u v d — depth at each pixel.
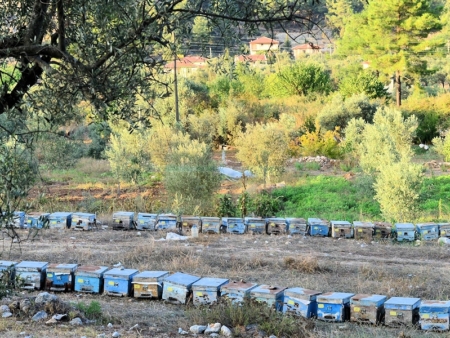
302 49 99.00
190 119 43.91
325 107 48.56
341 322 11.69
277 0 6.52
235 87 58.31
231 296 12.03
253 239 19.48
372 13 60.19
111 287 13.29
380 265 16.22
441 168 33.72
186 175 23.89
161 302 12.84
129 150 30.47
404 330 11.13
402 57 58.81
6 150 6.98
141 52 6.60
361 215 23.52
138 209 24.67
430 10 60.75
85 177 31.97
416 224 20.19
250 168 30.77
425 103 51.03
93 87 6.56
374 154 28.55
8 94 7.00
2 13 6.98
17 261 15.80
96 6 6.45
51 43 7.07
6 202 6.77
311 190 28.27
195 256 16.66
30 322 10.69
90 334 9.99
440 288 14.00
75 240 18.75
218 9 6.68
